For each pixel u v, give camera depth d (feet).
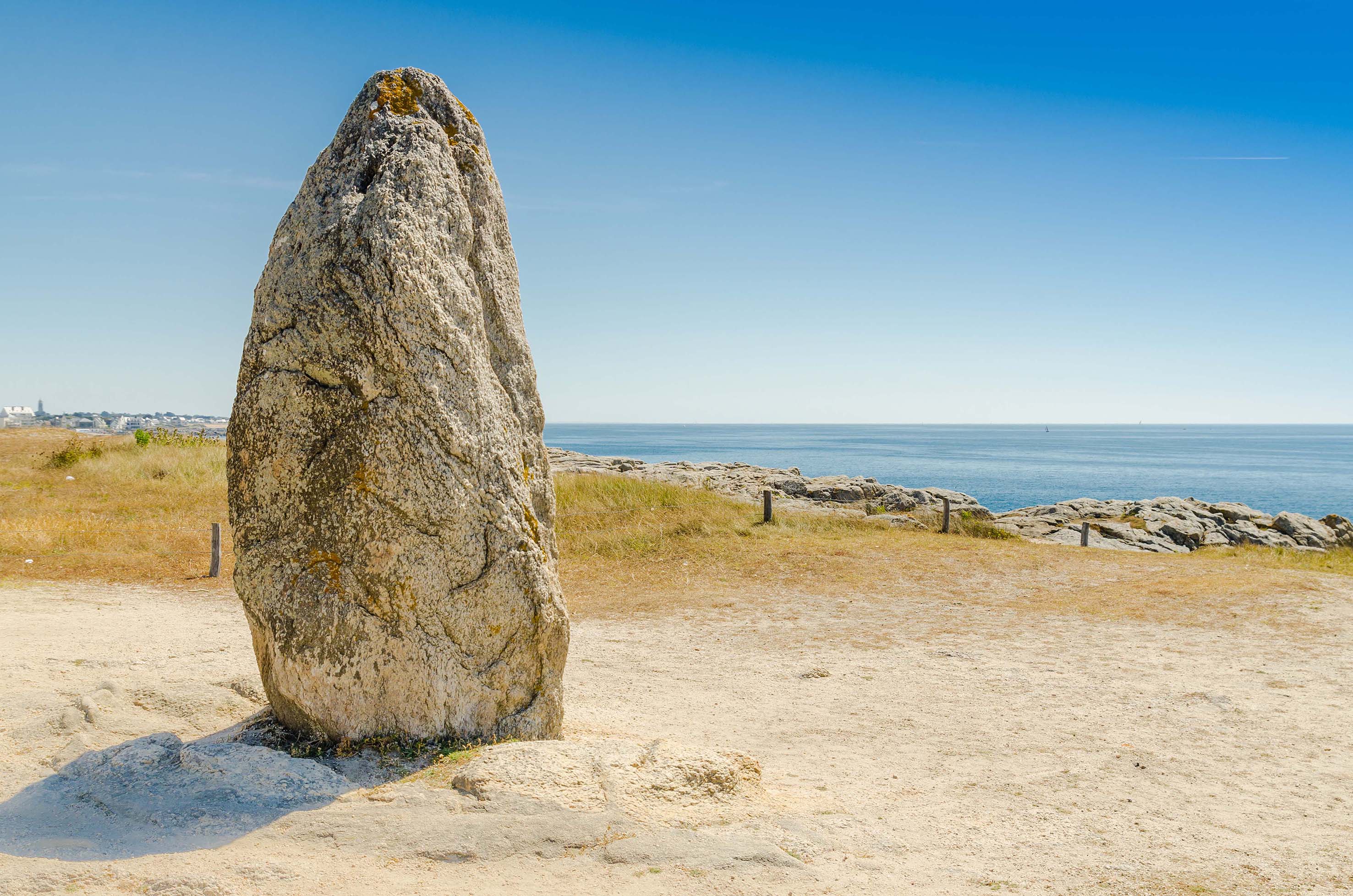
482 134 19.99
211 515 63.36
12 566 43.86
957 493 97.30
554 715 18.98
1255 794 18.53
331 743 17.04
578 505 66.74
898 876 13.41
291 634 16.94
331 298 16.99
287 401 17.08
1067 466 400.88
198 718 19.77
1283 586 44.96
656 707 26.12
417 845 12.96
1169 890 13.48
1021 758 21.27
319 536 17.01
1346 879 14.02
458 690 17.54
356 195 17.54
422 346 17.06
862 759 21.12
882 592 46.44
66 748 16.98
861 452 574.15
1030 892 13.20
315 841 13.07
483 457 17.83
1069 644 34.88
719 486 93.09
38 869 11.78
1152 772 20.06
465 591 17.47
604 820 13.89
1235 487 275.80
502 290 19.77
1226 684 28.37
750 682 29.37
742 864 13.01
